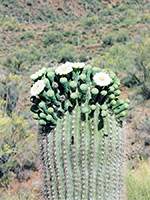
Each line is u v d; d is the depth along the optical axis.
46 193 2.45
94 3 45.62
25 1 39.72
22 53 19.92
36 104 2.36
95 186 2.28
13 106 7.55
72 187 2.27
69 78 2.31
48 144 2.31
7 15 36.44
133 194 3.97
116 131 2.33
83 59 18.95
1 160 5.56
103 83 2.21
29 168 5.93
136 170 5.38
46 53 23.11
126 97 10.01
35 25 35.69
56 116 2.29
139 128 6.97
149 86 9.23
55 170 2.29
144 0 46.19
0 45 27.38
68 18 40.94
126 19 33.78
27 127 6.46
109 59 13.22
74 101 2.23
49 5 42.00
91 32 31.47
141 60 10.04
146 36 11.18
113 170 2.31
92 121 2.23
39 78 2.36
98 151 2.25
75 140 2.21
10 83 7.98
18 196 4.99
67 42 28.33
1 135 5.63
